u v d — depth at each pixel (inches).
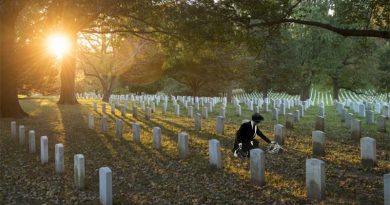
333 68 1758.1
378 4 605.0
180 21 729.6
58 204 353.7
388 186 279.7
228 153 506.9
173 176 421.7
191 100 1550.2
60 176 437.1
